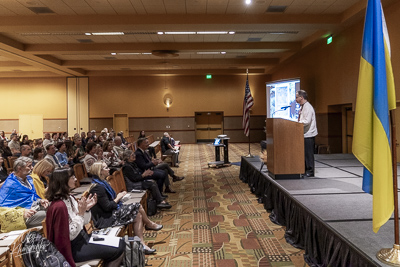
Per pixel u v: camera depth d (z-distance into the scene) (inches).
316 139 503.5
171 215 206.1
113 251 107.2
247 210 214.7
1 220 121.6
